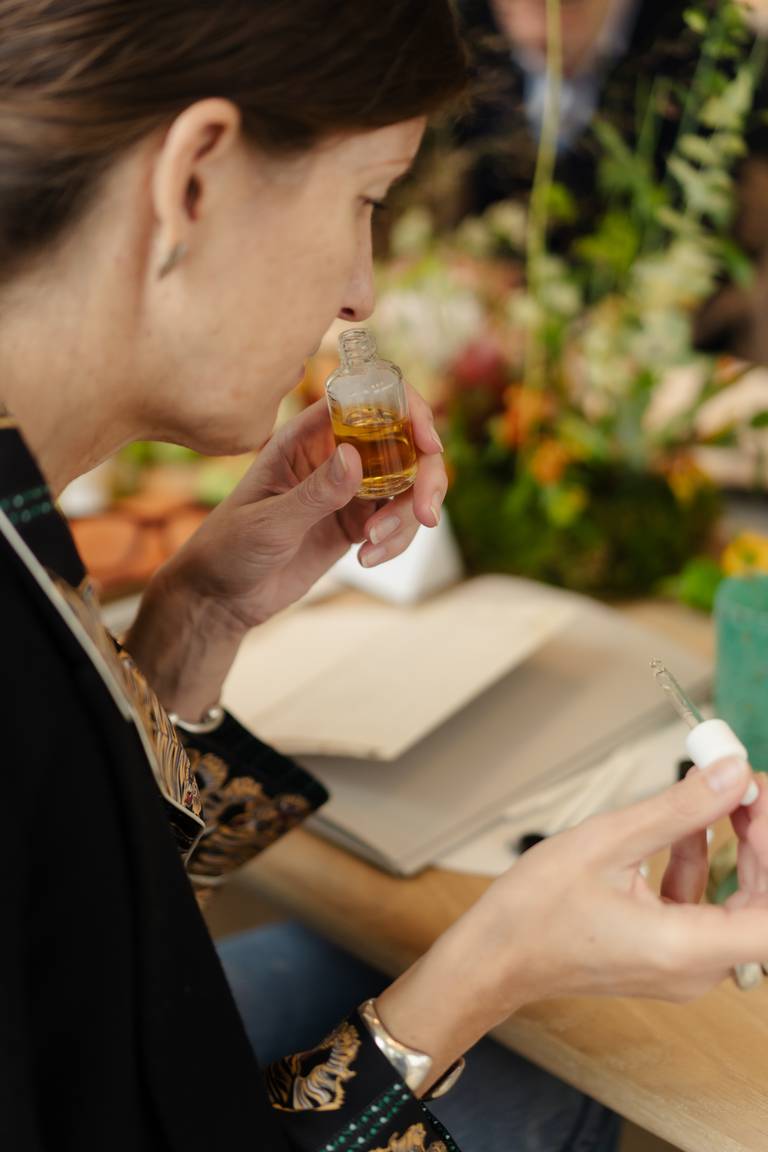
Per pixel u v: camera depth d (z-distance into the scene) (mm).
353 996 1004
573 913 604
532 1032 725
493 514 1300
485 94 1381
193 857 886
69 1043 541
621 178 1245
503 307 1377
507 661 1031
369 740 952
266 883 900
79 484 1465
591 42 1329
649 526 1251
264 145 541
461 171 1430
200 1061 575
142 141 525
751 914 584
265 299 577
